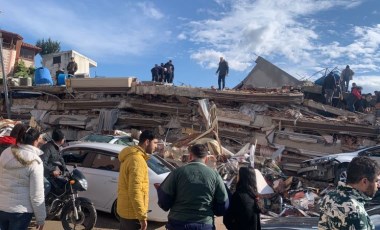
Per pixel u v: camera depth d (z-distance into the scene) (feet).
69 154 27.99
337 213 8.11
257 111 54.54
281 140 51.24
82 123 62.64
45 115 65.51
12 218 12.88
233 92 56.08
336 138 49.85
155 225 26.00
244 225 12.88
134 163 13.84
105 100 63.00
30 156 13.01
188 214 11.70
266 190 32.45
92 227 21.81
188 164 12.34
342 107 62.75
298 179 40.57
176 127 57.57
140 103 60.64
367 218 8.12
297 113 52.49
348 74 66.18
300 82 75.72
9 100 69.72
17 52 112.06
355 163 8.36
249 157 40.91
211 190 11.89
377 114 52.95
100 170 26.53
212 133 46.68
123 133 52.13
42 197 13.24
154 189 24.72
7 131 43.98
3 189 12.95
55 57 124.77
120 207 14.16
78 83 64.59
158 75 76.07
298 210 31.65
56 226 23.49
